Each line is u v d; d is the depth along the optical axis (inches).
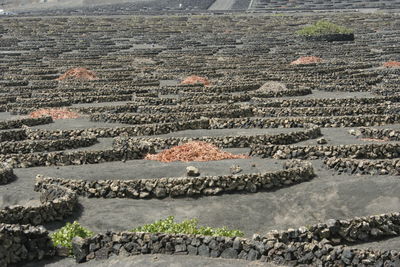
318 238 882.8
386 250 820.6
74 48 4202.8
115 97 2194.9
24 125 1732.3
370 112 1749.5
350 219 904.3
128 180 1112.8
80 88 2413.9
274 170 1178.0
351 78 2527.1
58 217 1008.2
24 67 3243.1
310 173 1160.2
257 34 4835.1
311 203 1034.1
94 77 2792.8
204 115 1761.8
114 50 4128.9
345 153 1293.1
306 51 3659.0
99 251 831.7
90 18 6323.8
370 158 1284.4
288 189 1101.1
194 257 797.2
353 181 1087.0
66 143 1466.5
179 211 1035.3
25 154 1327.5
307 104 1891.0
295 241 850.1
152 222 993.5
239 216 1012.5
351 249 773.3
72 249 850.1
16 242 834.2
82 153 1317.7
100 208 1055.0
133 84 2519.7
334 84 2362.2
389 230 919.0
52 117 1881.2
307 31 4276.6
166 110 1870.1
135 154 1342.3
